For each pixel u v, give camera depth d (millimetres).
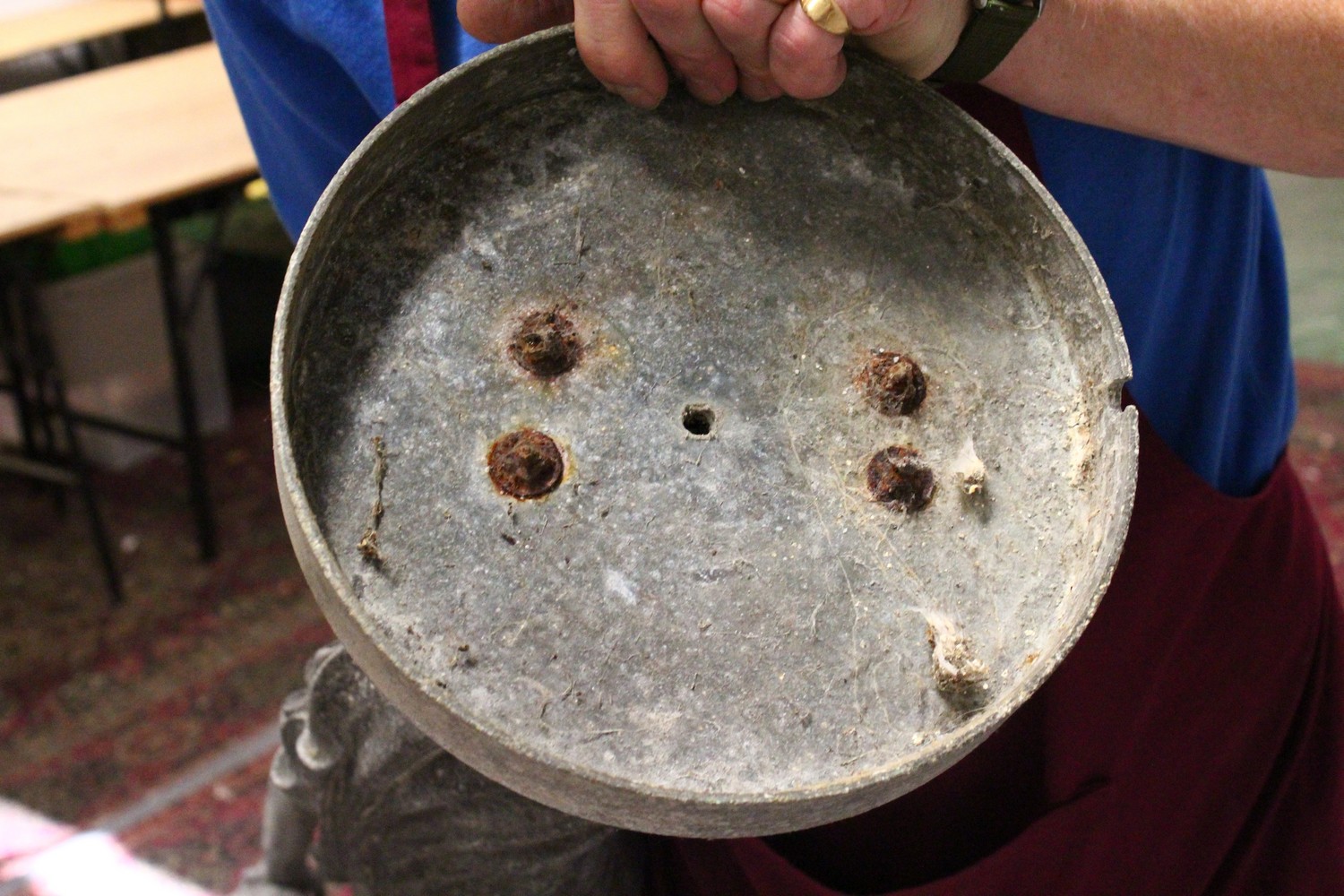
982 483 604
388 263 590
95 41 2295
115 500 2066
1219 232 757
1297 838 909
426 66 662
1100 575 558
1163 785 843
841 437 611
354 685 778
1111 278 725
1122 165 697
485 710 548
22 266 1681
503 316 598
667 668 569
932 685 582
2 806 1456
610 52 576
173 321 1800
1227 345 779
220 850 1386
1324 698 896
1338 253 2641
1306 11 613
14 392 1966
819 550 595
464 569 567
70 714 1620
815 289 621
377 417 575
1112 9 608
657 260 615
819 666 579
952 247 625
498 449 585
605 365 603
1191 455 808
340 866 867
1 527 1997
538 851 804
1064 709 784
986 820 833
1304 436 2020
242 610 1827
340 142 738
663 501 592
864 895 843
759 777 557
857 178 625
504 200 605
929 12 577
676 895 897
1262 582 833
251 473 2146
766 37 570
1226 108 638
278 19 704
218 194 1864
